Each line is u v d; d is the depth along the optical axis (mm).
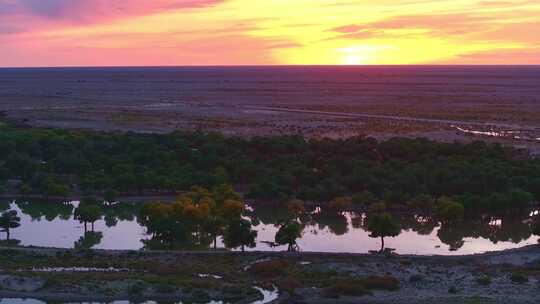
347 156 150875
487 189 117750
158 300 73312
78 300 73062
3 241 98188
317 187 120000
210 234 101562
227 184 121375
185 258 87312
